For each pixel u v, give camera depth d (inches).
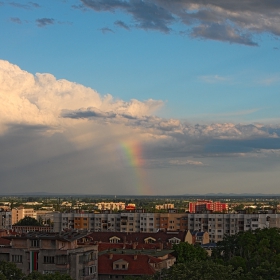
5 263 6092.5
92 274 6875.0
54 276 5880.9
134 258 7426.2
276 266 6865.2
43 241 6619.1
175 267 6141.7
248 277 6230.3
